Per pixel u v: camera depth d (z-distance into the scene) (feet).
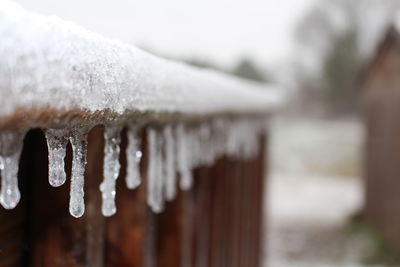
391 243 14.89
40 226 1.94
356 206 22.07
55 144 1.50
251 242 7.19
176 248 2.97
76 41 1.41
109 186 1.84
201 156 3.45
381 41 15.99
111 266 2.34
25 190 1.89
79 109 1.43
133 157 2.08
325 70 64.08
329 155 36.88
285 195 25.27
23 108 1.24
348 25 63.05
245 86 5.37
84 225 2.04
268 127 9.56
